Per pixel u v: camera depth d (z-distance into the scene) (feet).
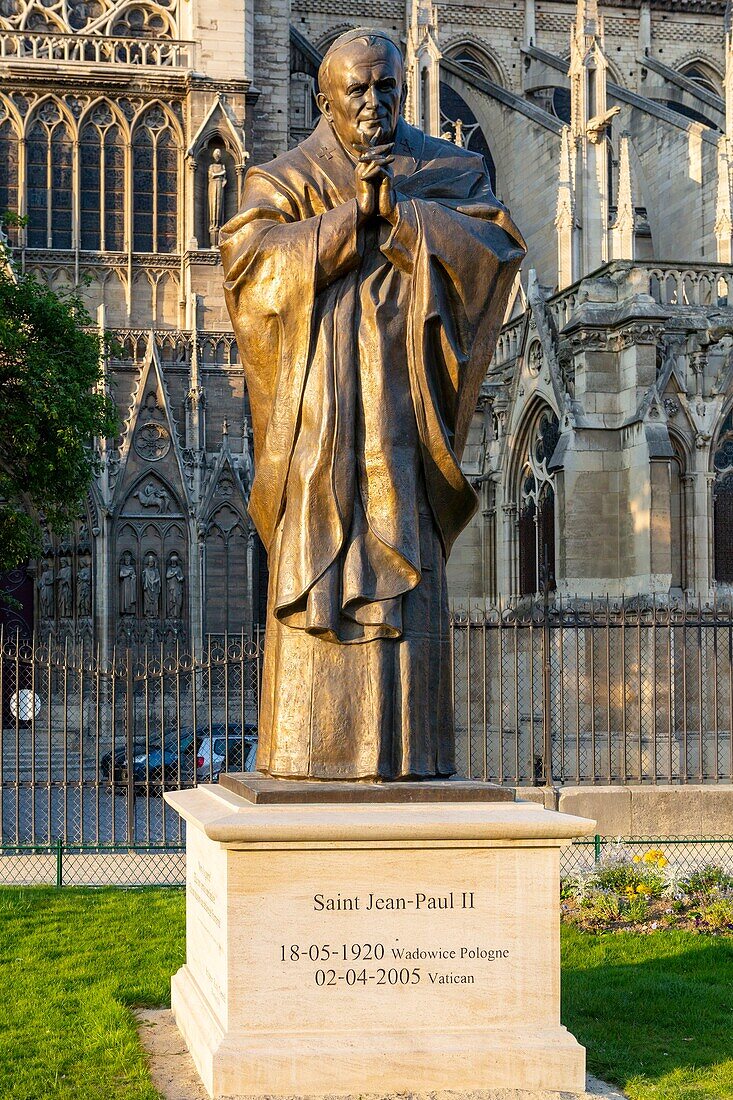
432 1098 24.47
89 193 156.87
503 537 119.34
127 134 156.87
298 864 25.26
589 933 46.75
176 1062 28.43
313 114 176.86
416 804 25.86
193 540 143.74
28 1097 26.81
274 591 27.66
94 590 142.00
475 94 180.65
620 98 167.73
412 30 151.02
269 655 28.35
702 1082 28.91
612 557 104.53
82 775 66.03
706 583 103.40
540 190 166.71
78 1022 33.58
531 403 113.29
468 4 201.57
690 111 196.34
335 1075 24.63
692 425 104.06
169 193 158.30
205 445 148.36
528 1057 25.07
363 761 26.58
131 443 144.05
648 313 102.32
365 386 27.30
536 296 112.47
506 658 103.24
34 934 46.96
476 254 27.22
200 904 28.68
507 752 100.17
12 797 97.14
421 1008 25.35
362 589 26.61
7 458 102.22
